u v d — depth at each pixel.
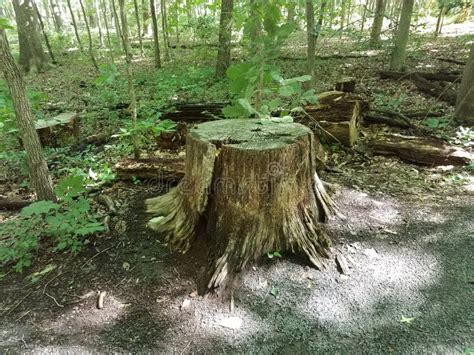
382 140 4.39
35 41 10.97
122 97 6.88
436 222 3.00
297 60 9.51
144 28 16.62
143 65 10.67
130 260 2.63
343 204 3.31
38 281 2.48
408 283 2.37
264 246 2.57
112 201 3.36
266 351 1.93
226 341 2.00
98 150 4.80
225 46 8.00
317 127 4.50
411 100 6.03
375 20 10.32
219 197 2.57
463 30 13.27
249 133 2.66
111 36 15.27
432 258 2.59
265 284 2.40
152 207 3.24
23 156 4.22
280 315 2.16
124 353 1.94
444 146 4.07
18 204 3.42
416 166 4.04
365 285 2.37
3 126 4.22
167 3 13.31
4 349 1.97
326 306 2.21
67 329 2.09
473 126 4.82
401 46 7.39
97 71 9.98
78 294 2.35
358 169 4.07
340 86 5.62
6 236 2.95
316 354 1.91
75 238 2.76
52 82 9.13
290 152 2.43
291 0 3.68
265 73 3.31
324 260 2.59
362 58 9.31
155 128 3.94
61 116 5.51
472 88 4.69
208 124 2.94
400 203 3.32
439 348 1.91
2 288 2.44
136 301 2.28
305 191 2.72
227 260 2.48
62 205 3.23
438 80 6.77
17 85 2.75
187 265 2.56
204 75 7.93
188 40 13.94
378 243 2.78
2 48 2.62
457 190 3.48
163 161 3.84
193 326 2.09
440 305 2.18
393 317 2.12
